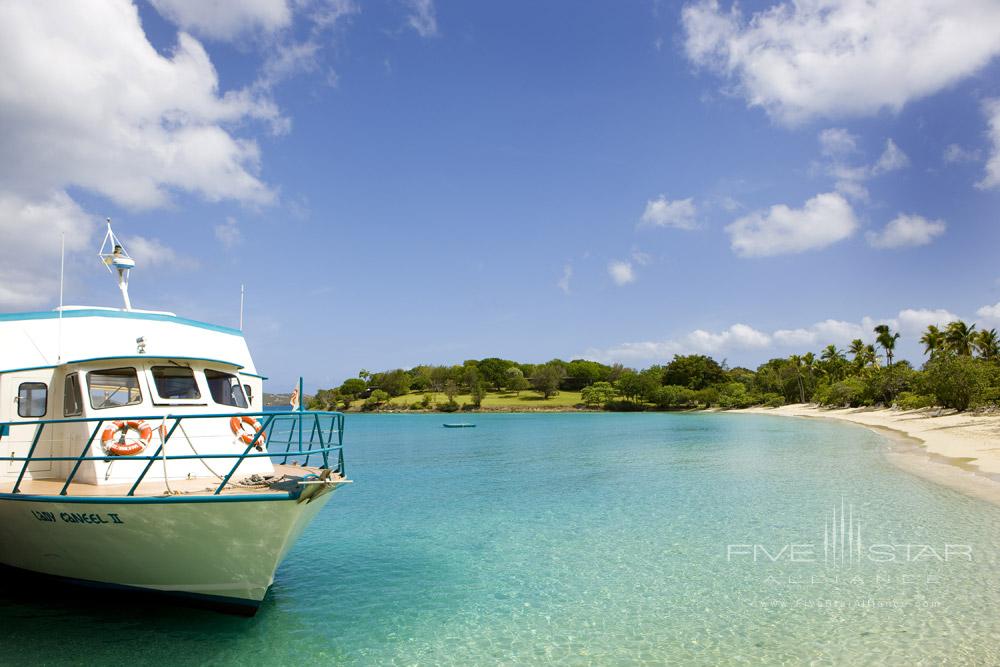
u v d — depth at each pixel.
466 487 27.25
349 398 161.88
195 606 10.64
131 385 11.25
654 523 18.77
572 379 183.00
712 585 12.71
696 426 77.75
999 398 55.53
